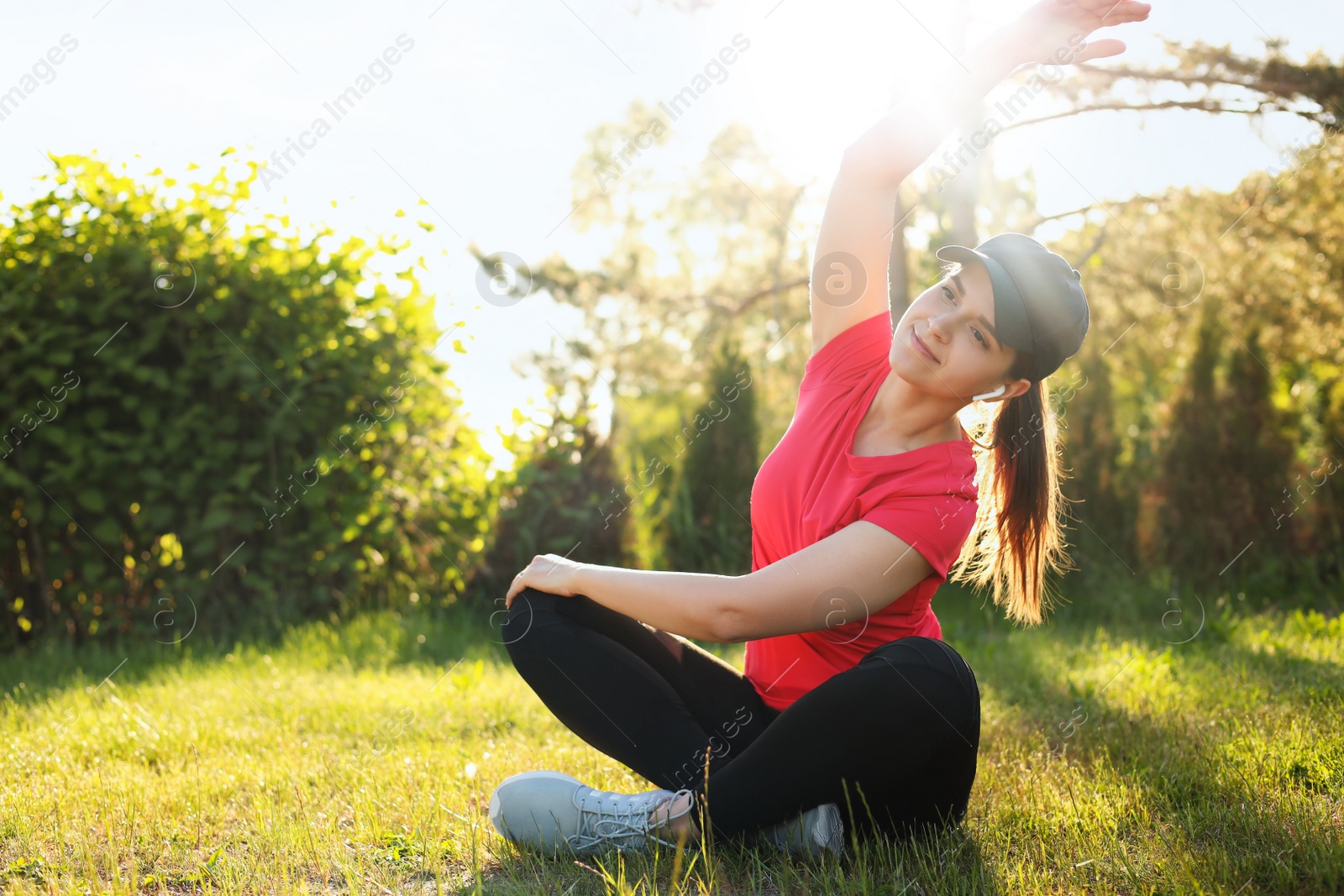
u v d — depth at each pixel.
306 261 5.39
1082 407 6.35
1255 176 6.77
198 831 2.12
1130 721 2.83
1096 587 5.84
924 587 1.87
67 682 3.97
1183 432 6.25
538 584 1.97
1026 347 1.79
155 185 5.18
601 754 2.67
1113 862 1.77
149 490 5.09
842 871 1.75
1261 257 6.96
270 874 1.85
